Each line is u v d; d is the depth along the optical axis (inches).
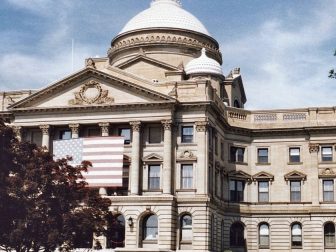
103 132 2977.4
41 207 2010.3
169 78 3351.4
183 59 3646.7
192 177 2891.2
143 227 2854.3
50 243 2003.0
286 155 3334.2
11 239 1909.4
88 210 2129.7
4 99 3245.6
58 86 3048.7
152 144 2950.3
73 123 3021.7
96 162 2891.2
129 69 3479.3
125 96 2979.8
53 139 3075.8
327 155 3284.9
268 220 3287.4
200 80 2952.8
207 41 3786.9
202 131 2901.1
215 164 3085.6
